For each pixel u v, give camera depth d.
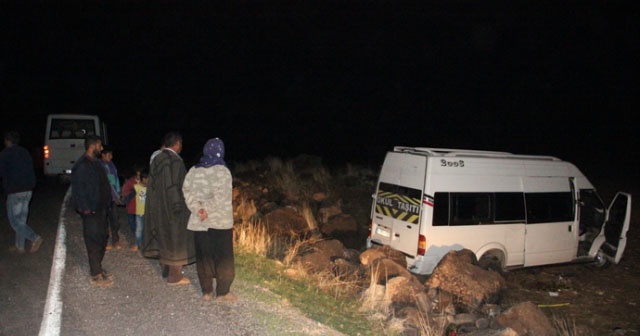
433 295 7.45
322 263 8.48
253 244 8.98
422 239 8.50
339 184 17.64
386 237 9.27
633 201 17.53
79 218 9.84
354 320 6.00
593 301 8.96
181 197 5.88
